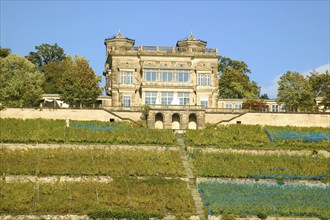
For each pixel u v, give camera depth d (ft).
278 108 467.11
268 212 276.41
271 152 349.41
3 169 301.84
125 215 267.59
